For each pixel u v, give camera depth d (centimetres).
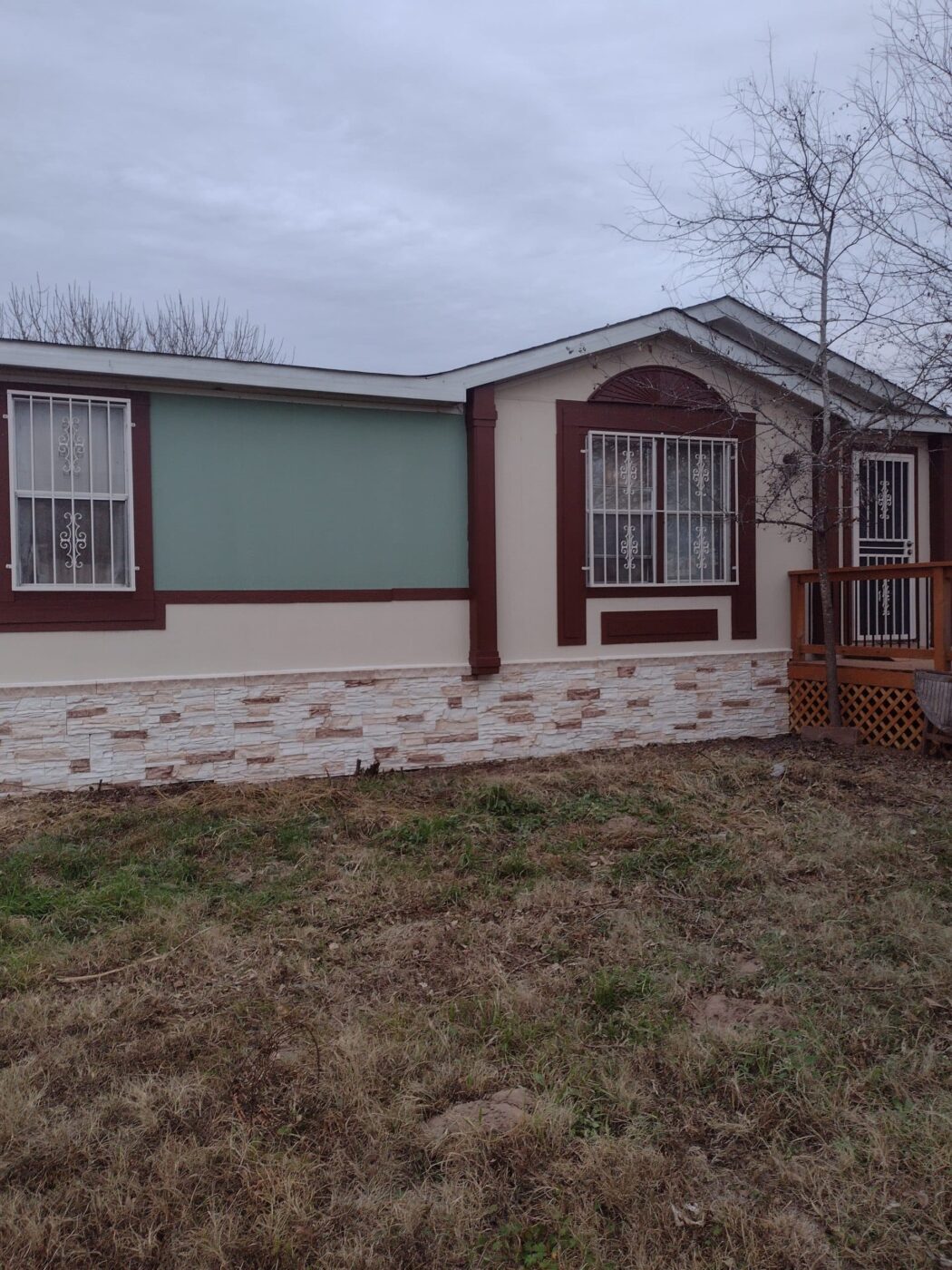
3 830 588
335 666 760
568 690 830
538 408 813
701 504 881
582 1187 258
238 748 729
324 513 755
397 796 684
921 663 830
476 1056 323
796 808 621
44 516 677
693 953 404
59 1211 250
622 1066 315
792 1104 293
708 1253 236
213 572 723
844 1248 236
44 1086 304
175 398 709
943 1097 294
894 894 467
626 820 605
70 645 684
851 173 824
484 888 491
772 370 885
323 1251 237
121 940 422
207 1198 255
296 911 462
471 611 798
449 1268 233
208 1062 320
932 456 975
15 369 655
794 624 907
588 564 836
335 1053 323
